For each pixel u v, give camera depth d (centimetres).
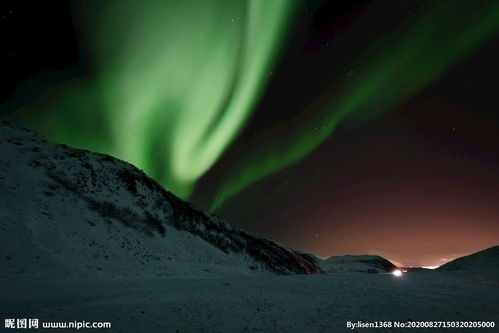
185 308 1131
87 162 4050
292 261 5650
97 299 1226
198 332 905
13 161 3159
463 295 1476
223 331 916
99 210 3219
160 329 916
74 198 3134
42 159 3481
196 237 4144
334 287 1628
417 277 2184
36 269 1773
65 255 2103
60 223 2527
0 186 2633
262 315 1078
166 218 4078
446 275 2338
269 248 5569
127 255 2611
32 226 2239
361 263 9225
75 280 1689
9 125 4053
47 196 2869
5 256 1786
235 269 3672
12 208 2372
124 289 1447
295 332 916
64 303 1152
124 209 3556
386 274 2469
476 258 3762
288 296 1384
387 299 1346
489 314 1127
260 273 4050
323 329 943
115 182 4050
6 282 1495
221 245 4416
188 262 3166
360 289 1580
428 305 1245
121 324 947
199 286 1599
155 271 2503
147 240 3206
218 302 1232
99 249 2456
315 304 1243
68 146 4294
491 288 1736
